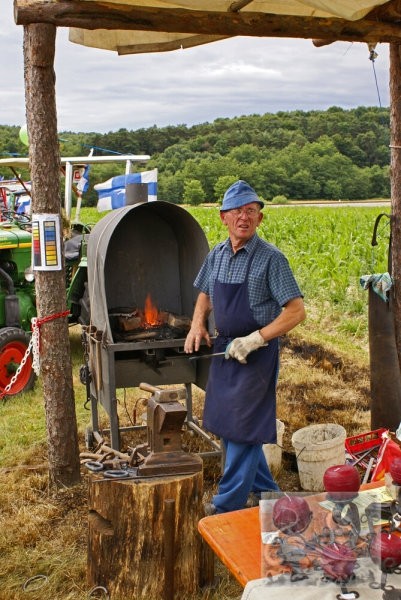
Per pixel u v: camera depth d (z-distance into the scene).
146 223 5.00
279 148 55.75
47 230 4.16
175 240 5.05
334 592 1.86
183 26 3.78
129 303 5.02
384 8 4.03
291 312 3.43
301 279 11.62
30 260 7.01
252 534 2.34
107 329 4.22
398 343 4.47
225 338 3.62
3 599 3.21
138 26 3.74
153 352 4.46
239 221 3.49
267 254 3.51
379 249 12.52
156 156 50.50
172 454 3.16
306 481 4.21
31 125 4.09
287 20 3.88
